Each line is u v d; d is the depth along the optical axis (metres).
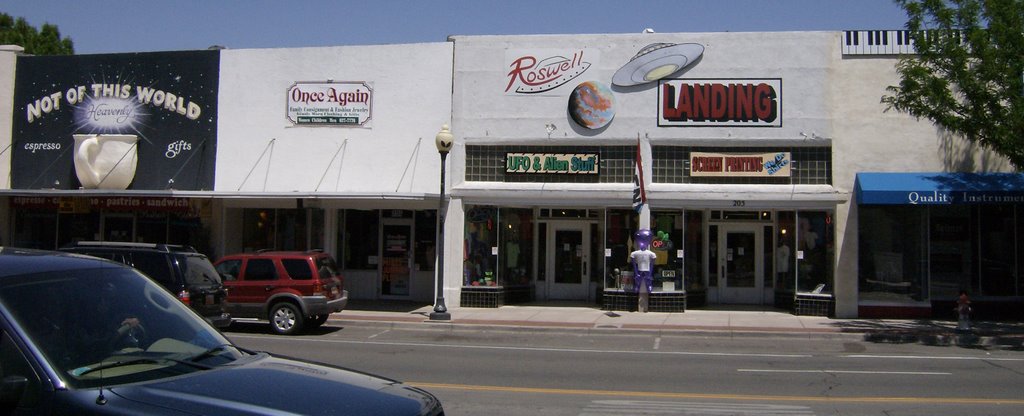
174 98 23.00
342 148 22.12
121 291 5.24
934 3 17.56
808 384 11.52
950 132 19.77
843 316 19.95
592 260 23.22
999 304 19.86
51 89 23.73
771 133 20.44
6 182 23.77
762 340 17.14
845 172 20.06
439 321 19.02
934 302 19.95
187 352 5.05
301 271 17.25
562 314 20.41
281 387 4.54
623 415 9.27
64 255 5.39
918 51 17.98
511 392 10.66
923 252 19.94
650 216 20.89
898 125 19.98
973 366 13.44
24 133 23.83
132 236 23.73
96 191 21.30
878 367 13.26
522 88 21.41
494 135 21.44
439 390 10.73
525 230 22.97
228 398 4.26
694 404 9.95
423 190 21.73
